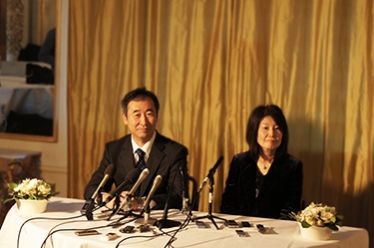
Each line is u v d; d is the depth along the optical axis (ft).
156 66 14.34
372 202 12.62
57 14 15.56
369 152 12.62
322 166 13.12
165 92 14.32
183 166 10.52
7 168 15.56
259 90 13.35
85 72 14.88
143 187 11.03
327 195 13.08
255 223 9.58
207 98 13.88
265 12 13.28
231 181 12.11
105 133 14.87
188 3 13.92
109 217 9.42
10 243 9.61
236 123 13.61
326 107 12.95
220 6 13.61
